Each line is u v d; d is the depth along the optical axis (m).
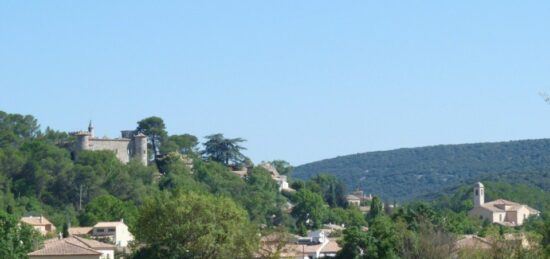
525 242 139.50
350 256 170.38
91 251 162.88
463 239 173.50
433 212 193.88
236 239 155.88
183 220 155.25
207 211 155.50
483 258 140.38
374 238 169.38
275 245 173.62
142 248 155.12
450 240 160.75
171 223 155.12
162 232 154.38
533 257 124.06
